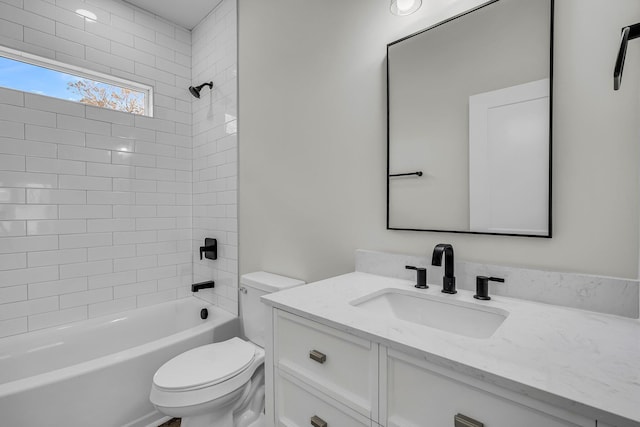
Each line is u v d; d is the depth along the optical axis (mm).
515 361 597
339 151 1549
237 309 2213
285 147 1837
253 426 1489
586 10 903
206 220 2549
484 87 1085
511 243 1045
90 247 2223
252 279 1785
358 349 790
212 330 1999
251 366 1446
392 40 1341
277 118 1888
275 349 1035
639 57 827
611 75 868
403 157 1295
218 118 2406
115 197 2338
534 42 983
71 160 2145
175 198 2650
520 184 1013
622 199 854
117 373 1570
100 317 2234
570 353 631
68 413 1426
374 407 749
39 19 2025
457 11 1155
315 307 931
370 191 1422
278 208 1886
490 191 1073
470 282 1106
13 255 1924
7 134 1905
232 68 2252
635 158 834
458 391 626
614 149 864
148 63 2512
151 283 2518
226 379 1306
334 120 1569
